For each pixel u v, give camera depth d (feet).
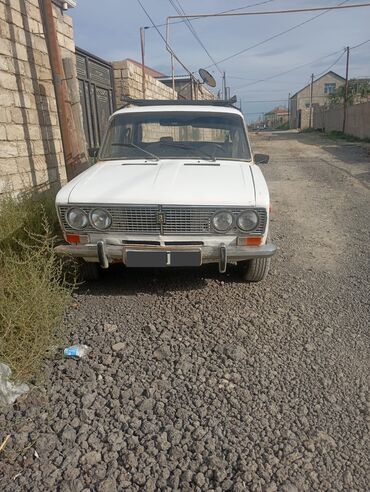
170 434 7.21
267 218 10.89
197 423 7.48
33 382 8.45
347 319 11.24
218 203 10.64
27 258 11.15
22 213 13.91
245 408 7.87
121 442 7.06
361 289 13.11
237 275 13.85
